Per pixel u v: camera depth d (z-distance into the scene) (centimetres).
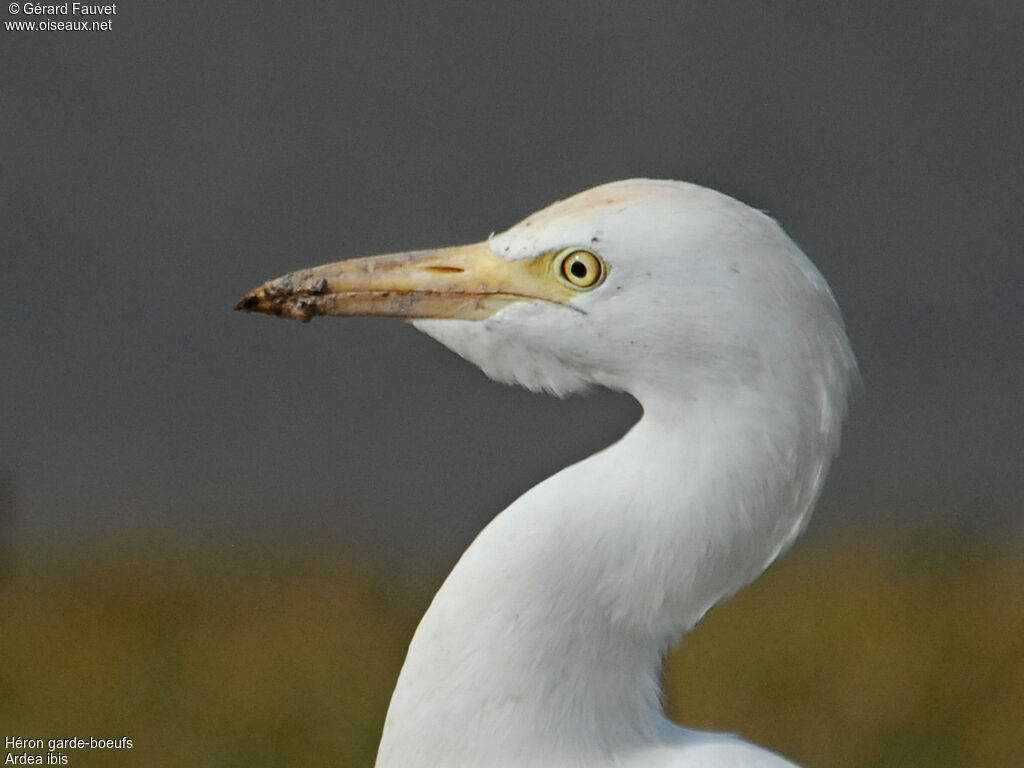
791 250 377
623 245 377
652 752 378
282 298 379
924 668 443
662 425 377
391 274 379
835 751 411
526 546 377
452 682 377
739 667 450
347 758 412
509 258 378
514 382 379
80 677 453
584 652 377
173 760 411
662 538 377
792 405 377
